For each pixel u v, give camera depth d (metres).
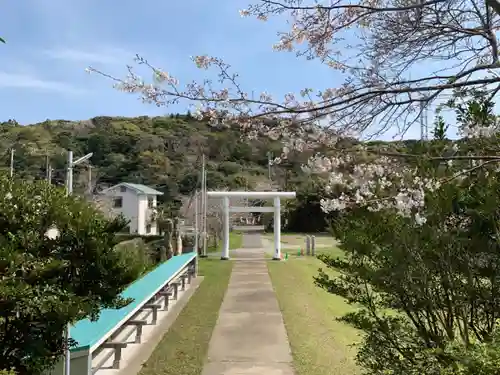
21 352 2.65
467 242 2.89
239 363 4.78
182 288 9.31
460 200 2.88
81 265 3.07
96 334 3.85
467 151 2.82
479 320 2.97
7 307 2.48
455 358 2.22
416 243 2.93
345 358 4.90
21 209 3.00
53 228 3.12
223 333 5.97
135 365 4.73
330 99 2.66
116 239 3.41
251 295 8.66
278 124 2.74
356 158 2.85
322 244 21.75
